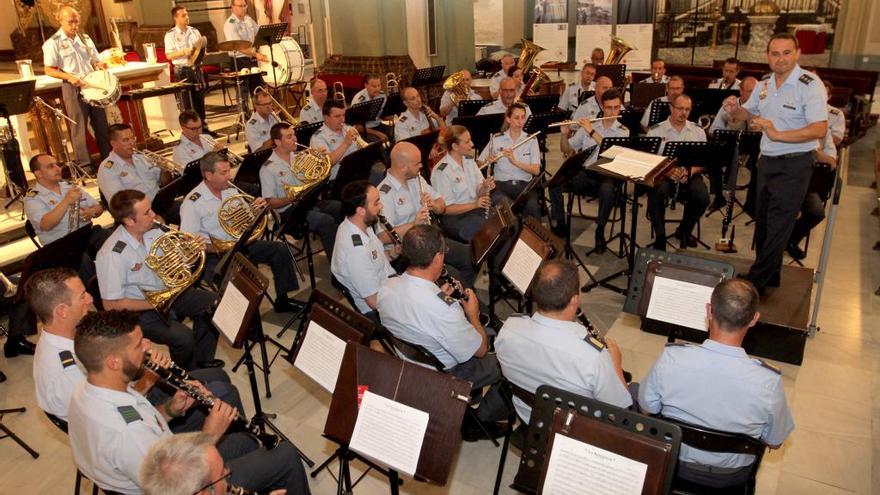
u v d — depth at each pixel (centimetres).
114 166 522
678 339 401
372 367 210
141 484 161
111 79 641
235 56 838
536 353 242
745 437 207
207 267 422
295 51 944
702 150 480
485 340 303
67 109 652
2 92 546
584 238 574
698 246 546
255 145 651
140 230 350
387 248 418
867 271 492
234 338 283
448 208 482
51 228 450
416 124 707
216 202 429
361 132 688
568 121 599
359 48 1041
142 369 256
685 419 227
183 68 785
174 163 537
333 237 488
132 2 1234
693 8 1293
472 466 305
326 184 528
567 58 1336
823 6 1180
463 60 1174
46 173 451
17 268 499
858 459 300
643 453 182
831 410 334
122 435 208
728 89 704
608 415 193
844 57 1179
